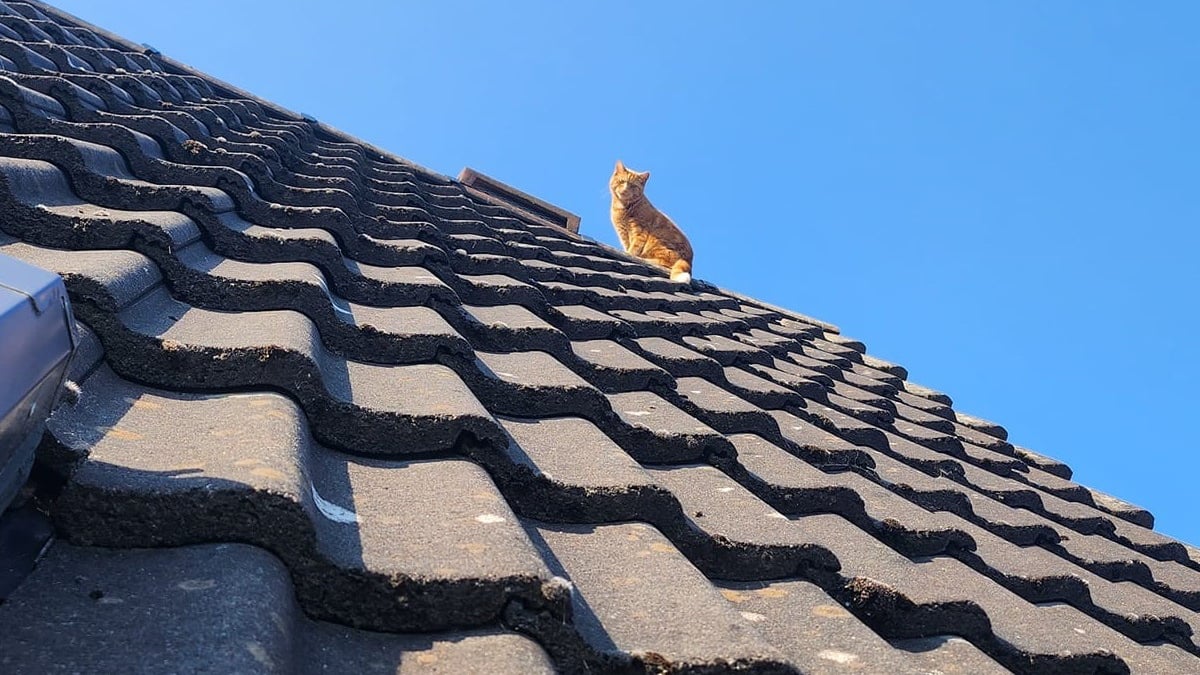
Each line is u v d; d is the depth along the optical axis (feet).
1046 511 13.99
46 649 3.62
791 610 6.68
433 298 10.28
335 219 11.62
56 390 4.32
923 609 7.34
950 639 7.32
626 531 6.73
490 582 4.77
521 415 8.59
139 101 14.35
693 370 12.71
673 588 5.87
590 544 6.49
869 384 18.92
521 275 14.23
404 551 5.03
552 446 7.85
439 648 4.54
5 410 3.54
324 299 8.27
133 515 4.47
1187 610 11.39
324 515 5.22
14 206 7.49
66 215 7.63
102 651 3.64
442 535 5.27
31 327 3.80
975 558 9.52
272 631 3.94
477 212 19.56
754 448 10.36
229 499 4.54
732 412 10.94
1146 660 8.73
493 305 12.28
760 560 7.11
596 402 8.82
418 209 15.92
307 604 4.58
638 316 15.56
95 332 6.25
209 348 6.37
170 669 3.55
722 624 5.41
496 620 4.77
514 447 7.47
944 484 11.96
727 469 8.96
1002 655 7.54
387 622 4.63
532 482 6.77
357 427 6.47
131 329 6.31
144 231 7.77
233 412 5.88
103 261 7.04
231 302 7.93
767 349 17.85
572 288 14.98
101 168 9.71
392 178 19.39
